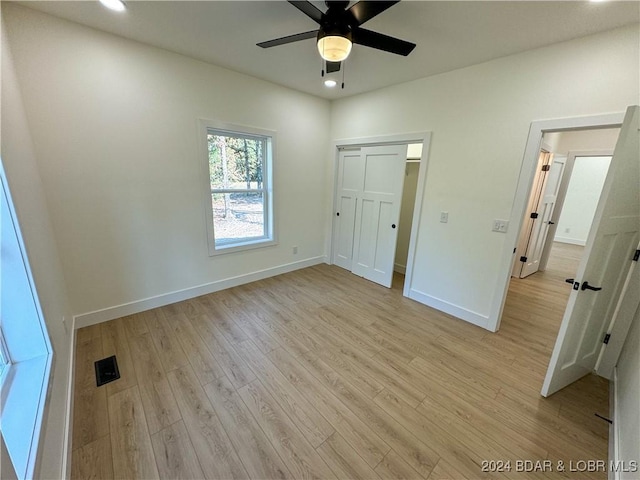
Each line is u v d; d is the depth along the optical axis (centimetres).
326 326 271
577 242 666
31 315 139
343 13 153
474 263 278
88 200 233
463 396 188
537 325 283
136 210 261
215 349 229
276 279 387
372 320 285
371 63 258
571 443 157
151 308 289
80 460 139
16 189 139
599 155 407
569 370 194
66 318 213
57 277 204
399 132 324
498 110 245
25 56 191
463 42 213
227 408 172
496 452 150
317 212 433
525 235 408
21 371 133
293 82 327
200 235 310
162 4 180
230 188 336
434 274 313
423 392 191
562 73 209
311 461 143
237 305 306
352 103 371
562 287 387
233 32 216
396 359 225
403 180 333
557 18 176
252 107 319
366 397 185
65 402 154
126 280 268
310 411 172
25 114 190
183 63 262
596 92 196
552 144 397
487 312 273
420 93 297
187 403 175
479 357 230
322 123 399
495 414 174
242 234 361
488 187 260
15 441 98
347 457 145
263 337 248
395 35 206
